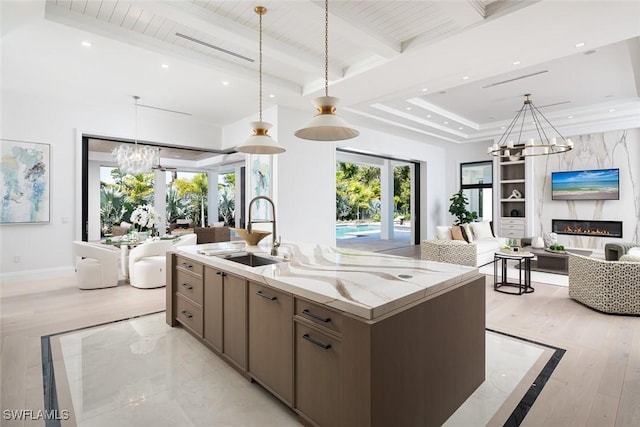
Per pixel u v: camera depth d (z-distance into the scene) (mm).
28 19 3074
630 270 3650
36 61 4168
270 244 3561
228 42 4012
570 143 5457
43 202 5555
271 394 2207
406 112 6883
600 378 2389
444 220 10391
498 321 3561
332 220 6781
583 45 3652
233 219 15961
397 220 15312
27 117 5410
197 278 2957
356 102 5738
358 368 1492
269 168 6164
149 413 2000
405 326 1619
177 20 3203
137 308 4008
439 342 1866
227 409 2045
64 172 5746
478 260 6148
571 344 2971
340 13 3141
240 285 2350
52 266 5672
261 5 3186
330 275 2076
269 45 3789
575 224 7734
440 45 3641
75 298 4422
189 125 7129
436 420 1848
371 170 16234
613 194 7227
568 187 7742
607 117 7027
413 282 1907
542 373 2463
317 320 1723
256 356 2209
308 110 6293
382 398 1493
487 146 9477
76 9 3340
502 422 1914
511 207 8992
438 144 9906
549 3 2846
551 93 6074
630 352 2801
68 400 2125
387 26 3527
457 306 2031
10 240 5344
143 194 13828
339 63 4520
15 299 4367
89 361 2656
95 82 4895
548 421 1918
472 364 2193
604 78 5367
